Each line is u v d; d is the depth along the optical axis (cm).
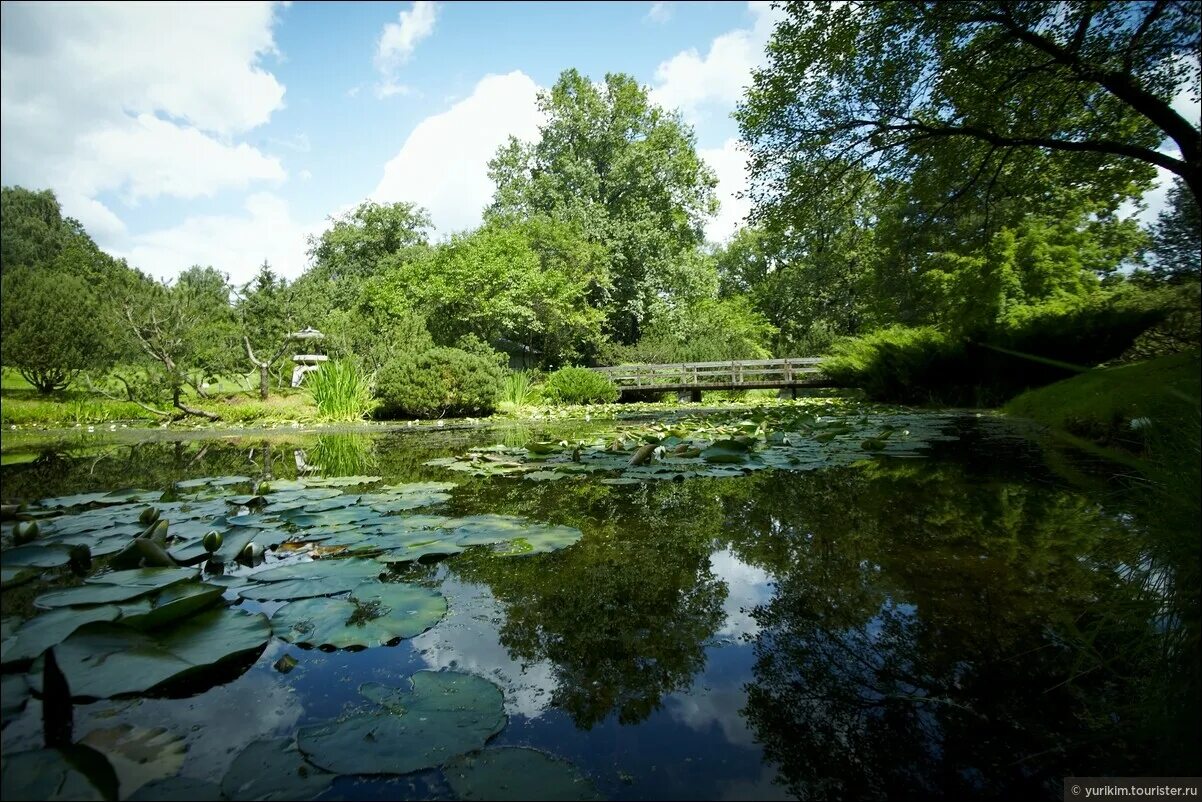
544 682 106
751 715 95
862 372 1210
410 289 1677
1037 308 1034
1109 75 616
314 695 100
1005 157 796
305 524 223
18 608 132
